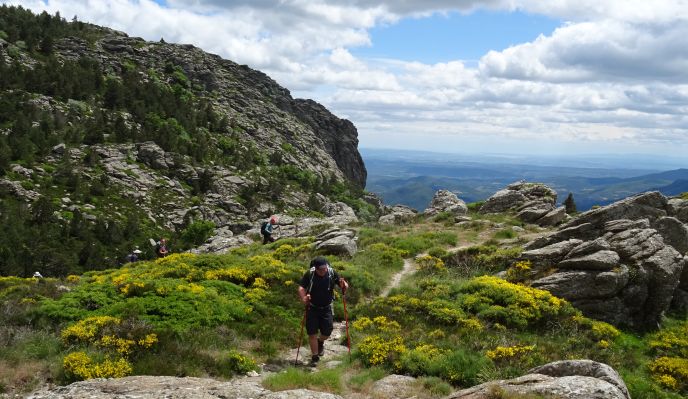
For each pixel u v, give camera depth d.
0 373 10.33
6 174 104.50
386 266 26.53
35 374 10.49
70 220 98.06
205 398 8.05
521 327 16.50
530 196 43.59
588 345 15.51
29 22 189.38
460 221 39.78
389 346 12.55
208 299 15.83
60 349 11.84
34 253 82.44
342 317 17.36
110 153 129.50
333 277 12.59
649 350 16.31
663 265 19.09
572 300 18.91
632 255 19.94
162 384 8.92
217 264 21.30
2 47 163.62
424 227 38.91
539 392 7.71
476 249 26.34
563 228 25.78
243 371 11.25
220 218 119.44
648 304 19.00
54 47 183.62
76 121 139.38
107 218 103.69
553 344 14.76
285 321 15.53
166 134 147.25
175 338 12.62
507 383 8.59
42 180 108.12
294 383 9.74
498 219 38.53
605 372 8.54
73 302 15.03
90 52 189.38
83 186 112.00
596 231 23.58
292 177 174.25
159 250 35.22
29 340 12.38
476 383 10.73
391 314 16.97
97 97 158.75
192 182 134.38
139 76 187.62
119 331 12.20
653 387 12.98
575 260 20.05
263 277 19.61
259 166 168.50
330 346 14.12
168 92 184.00
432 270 24.81
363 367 11.90
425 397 9.69
